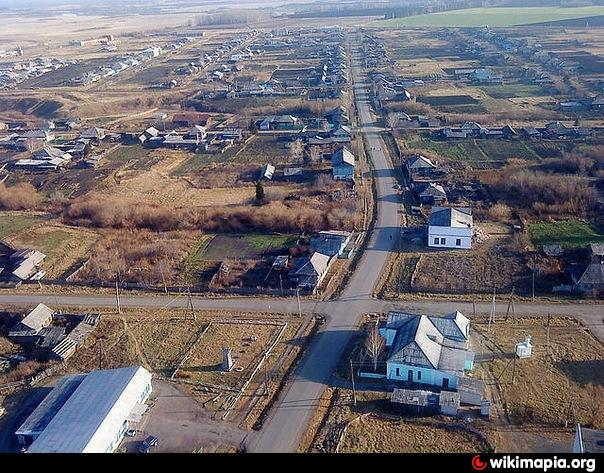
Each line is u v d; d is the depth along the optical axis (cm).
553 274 8338
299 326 7531
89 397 5897
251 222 10644
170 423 5866
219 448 5506
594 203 10544
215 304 8188
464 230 9181
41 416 5834
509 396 6041
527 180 11456
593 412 5756
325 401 6138
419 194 11362
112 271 9212
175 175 13850
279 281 8662
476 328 7244
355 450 5416
